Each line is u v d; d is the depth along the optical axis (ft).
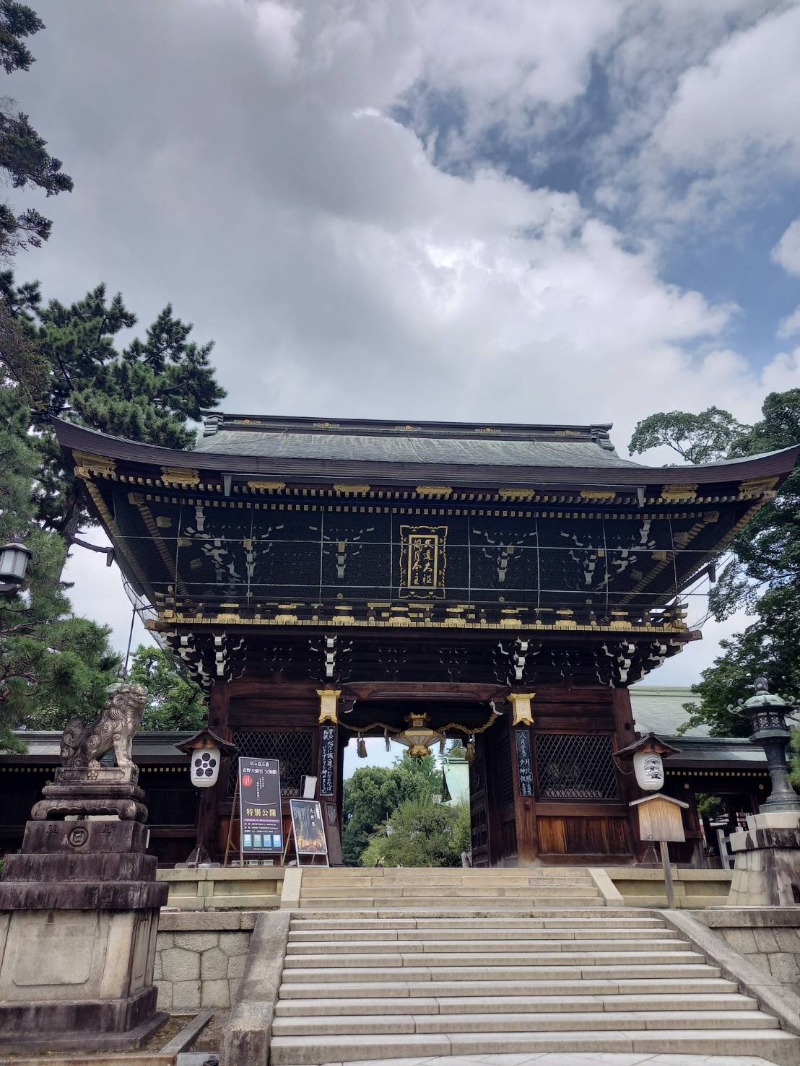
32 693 66.95
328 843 70.90
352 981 37.40
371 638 79.36
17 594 68.59
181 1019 40.68
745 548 104.01
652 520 85.81
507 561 85.87
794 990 44.01
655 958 41.37
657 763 71.82
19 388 90.12
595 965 40.60
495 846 82.38
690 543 88.84
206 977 44.04
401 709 87.71
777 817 51.08
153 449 74.95
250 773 64.54
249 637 78.54
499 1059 30.37
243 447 96.94
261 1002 33.55
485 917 47.98
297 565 84.23
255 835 62.18
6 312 91.66
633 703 115.44
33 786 81.97
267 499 80.79
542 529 85.97
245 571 84.02
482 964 40.22
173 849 79.87
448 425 113.80
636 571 89.61
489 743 86.99
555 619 80.74
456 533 84.89
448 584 84.53
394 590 84.28
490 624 77.82
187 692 135.95
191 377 134.82
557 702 81.05
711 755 86.94
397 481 79.00
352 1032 32.60
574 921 46.65
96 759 38.52
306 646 80.07
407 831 189.67
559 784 78.33
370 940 43.09
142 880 35.70
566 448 109.60
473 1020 33.45
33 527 74.08
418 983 37.27
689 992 37.47
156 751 82.64
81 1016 32.32
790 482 98.84
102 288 134.41
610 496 81.51
